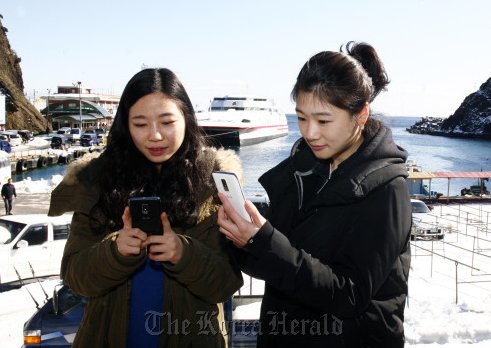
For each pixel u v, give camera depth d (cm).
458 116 17362
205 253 190
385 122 182
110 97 13100
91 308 206
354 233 164
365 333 175
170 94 190
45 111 10488
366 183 163
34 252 996
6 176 3117
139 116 189
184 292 205
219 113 8294
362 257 161
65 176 205
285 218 196
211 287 194
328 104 158
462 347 593
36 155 5138
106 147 206
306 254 163
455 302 814
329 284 158
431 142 12800
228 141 7869
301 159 194
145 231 178
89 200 200
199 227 206
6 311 805
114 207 198
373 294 163
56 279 1004
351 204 169
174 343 205
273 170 208
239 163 222
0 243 989
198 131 208
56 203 204
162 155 194
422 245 1504
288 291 160
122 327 202
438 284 995
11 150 5462
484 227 1881
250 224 163
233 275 202
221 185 168
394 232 163
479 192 3006
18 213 2473
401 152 175
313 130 162
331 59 160
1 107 7362
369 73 179
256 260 164
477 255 1351
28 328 481
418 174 2745
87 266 186
